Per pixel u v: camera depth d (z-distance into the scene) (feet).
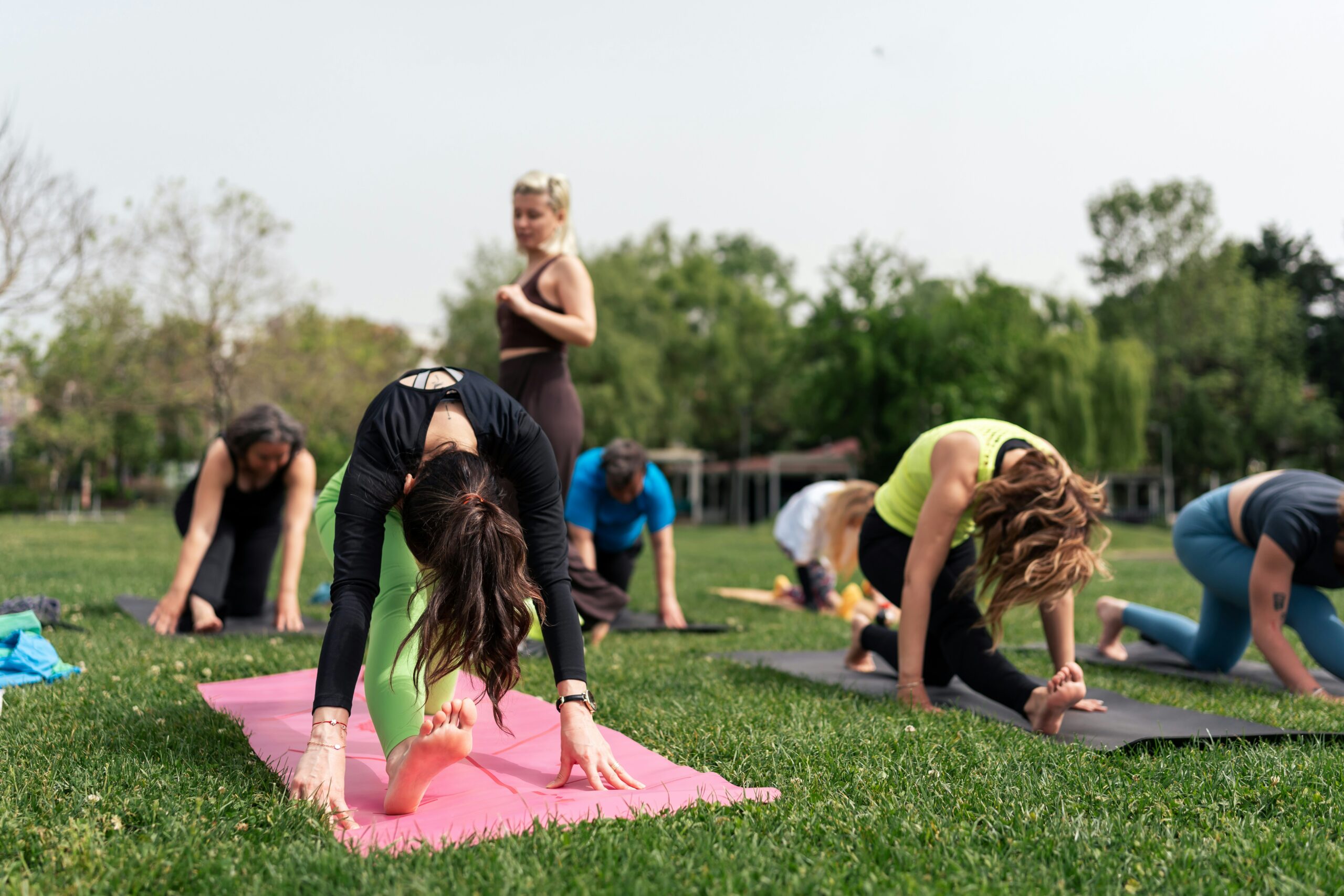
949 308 94.12
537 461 8.09
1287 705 11.53
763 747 8.48
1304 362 156.15
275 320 91.45
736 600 25.73
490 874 5.40
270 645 14.40
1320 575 12.57
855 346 93.45
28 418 94.84
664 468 147.43
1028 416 93.20
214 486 16.24
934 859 5.82
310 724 9.23
